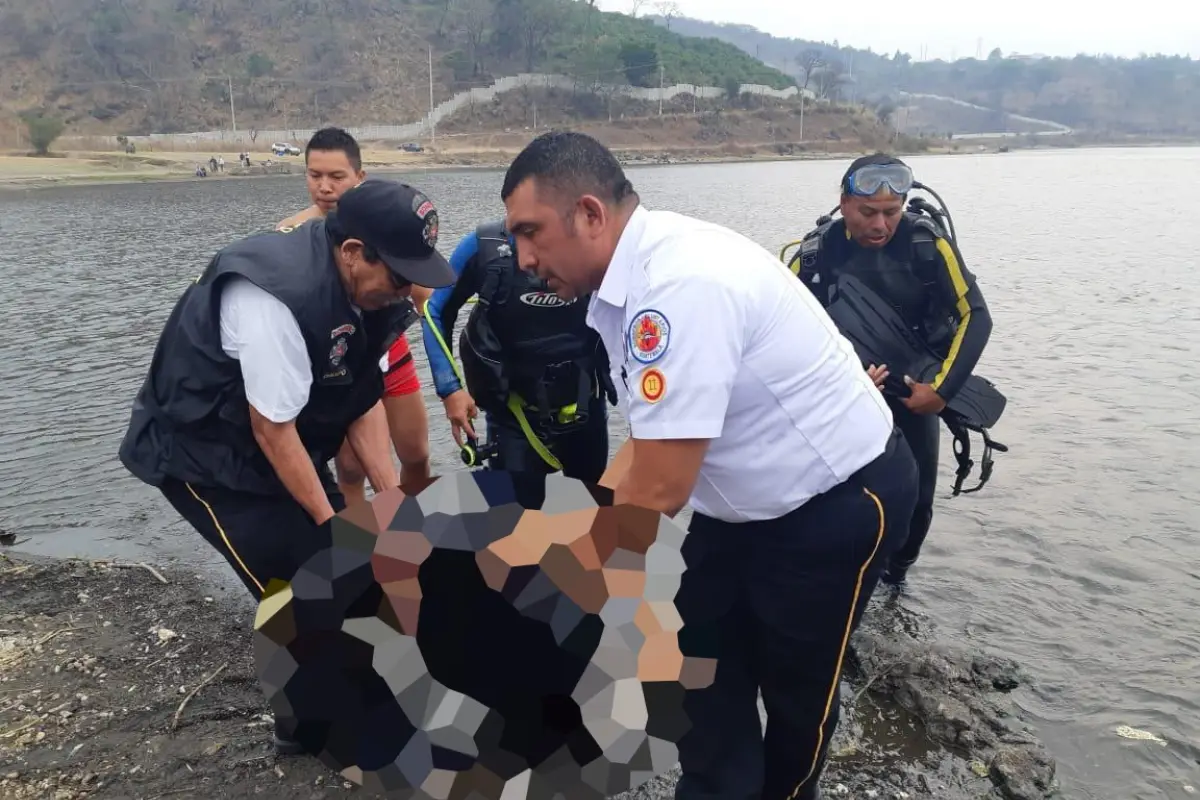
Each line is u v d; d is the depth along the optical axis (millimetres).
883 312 3691
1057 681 3611
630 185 2117
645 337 1986
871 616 4109
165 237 21516
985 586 4367
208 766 3018
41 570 4504
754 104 112562
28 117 75688
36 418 7266
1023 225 22203
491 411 3984
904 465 2346
